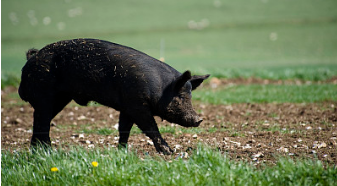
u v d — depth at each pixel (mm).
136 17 183250
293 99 34781
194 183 14477
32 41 140000
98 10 195000
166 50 126438
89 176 15570
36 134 19984
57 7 198625
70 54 19047
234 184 14320
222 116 29922
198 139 22797
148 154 18828
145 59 18734
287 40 139125
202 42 141375
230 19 178125
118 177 15070
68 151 18344
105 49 18859
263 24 167000
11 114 33031
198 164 15930
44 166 16578
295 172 14914
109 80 18500
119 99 18688
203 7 199000
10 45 133000
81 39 19578
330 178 14469
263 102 34875
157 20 178375
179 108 18594
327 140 21344
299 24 164125
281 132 23719
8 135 25922
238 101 35406
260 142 21594
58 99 20344
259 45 133875
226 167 15234
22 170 16844
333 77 53219
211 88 46875
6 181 15891
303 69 57531
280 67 77750
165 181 14594
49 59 19312
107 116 31562
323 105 32094
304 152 18984
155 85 18312
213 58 110312
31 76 19500
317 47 126062
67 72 19016
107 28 164000
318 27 157875
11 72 51781
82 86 18969
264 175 14938
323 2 199000
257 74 56188
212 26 167750
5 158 18125
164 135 24328
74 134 25562
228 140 22250
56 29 162375
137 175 15203
